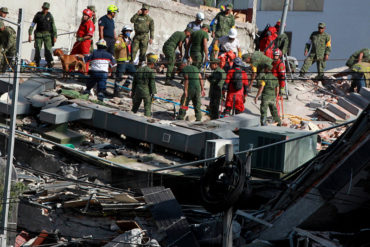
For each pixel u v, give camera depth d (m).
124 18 49.41
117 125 31.97
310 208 26.28
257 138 29.58
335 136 36.78
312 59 48.81
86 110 32.44
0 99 32.97
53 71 38.84
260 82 36.91
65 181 28.72
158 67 45.16
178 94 41.53
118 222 25.62
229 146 21.92
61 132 31.45
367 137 25.56
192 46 38.84
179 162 30.56
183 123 32.25
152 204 26.27
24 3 42.75
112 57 36.91
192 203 28.11
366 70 45.00
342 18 72.94
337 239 25.92
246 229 27.11
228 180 21.70
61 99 33.72
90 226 26.39
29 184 28.23
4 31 36.69
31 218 27.16
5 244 26.09
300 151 29.47
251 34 60.22
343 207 26.53
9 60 37.41
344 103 43.44
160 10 52.09
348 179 25.64
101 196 26.91
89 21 38.12
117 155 30.58
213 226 25.58
